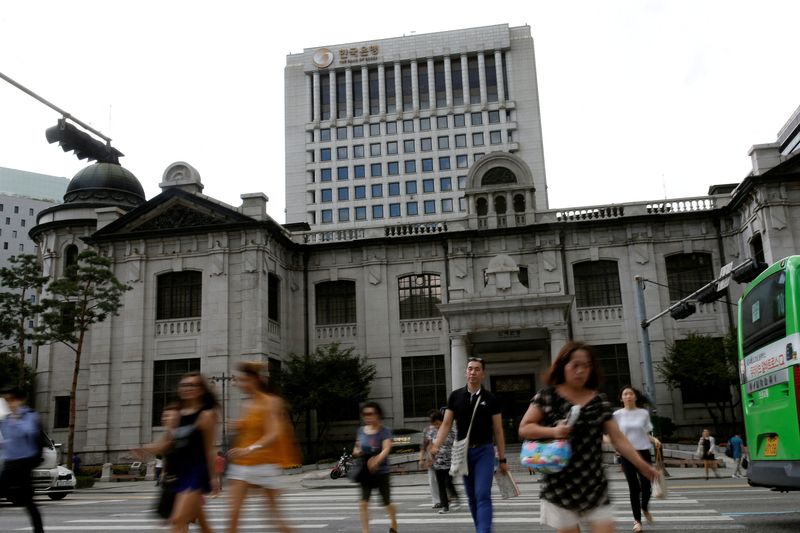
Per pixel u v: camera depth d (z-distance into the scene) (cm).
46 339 3266
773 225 3241
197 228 3738
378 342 3953
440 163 9975
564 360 536
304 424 3844
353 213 9994
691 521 1095
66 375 4178
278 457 769
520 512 1313
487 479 789
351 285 4116
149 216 3847
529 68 10125
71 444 3203
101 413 3644
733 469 2473
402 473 2884
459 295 3312
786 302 954
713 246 3775
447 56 10306
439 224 4147
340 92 10625
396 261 4066
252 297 3609
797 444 917
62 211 4409
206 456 717
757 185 3309
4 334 3456
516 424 3728
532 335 3384
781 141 5547
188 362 3641
